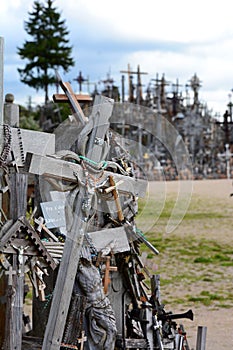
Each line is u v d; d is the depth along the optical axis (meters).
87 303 6.77
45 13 64.56
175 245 20.38
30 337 6.64
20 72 62.81
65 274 6.29
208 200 35.12
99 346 6.79
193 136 61.34
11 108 7.36
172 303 13.16
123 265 7.64
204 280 15.42
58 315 6.22
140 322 7.42
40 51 62.59
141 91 59.19
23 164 6.73
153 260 17.98
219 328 11.27
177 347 7.68
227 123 64.12
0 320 6.93
